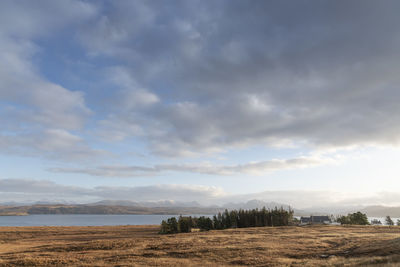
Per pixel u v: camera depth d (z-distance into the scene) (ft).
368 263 97.19
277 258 131.75
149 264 123.85
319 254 139.95
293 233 247.70
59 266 124.06
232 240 196.34
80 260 135.95
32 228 435.94
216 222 451.53
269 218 462.60
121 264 123.95
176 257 141.79
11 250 189.98
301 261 123.24
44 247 194.80
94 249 178.19
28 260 135.85
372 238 182.29
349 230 277.85
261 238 206.49
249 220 451.53
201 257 140.05
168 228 369.09
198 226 445.78
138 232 391.86
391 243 140.67
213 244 178.60
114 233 366.43
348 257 125.18
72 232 371.35
